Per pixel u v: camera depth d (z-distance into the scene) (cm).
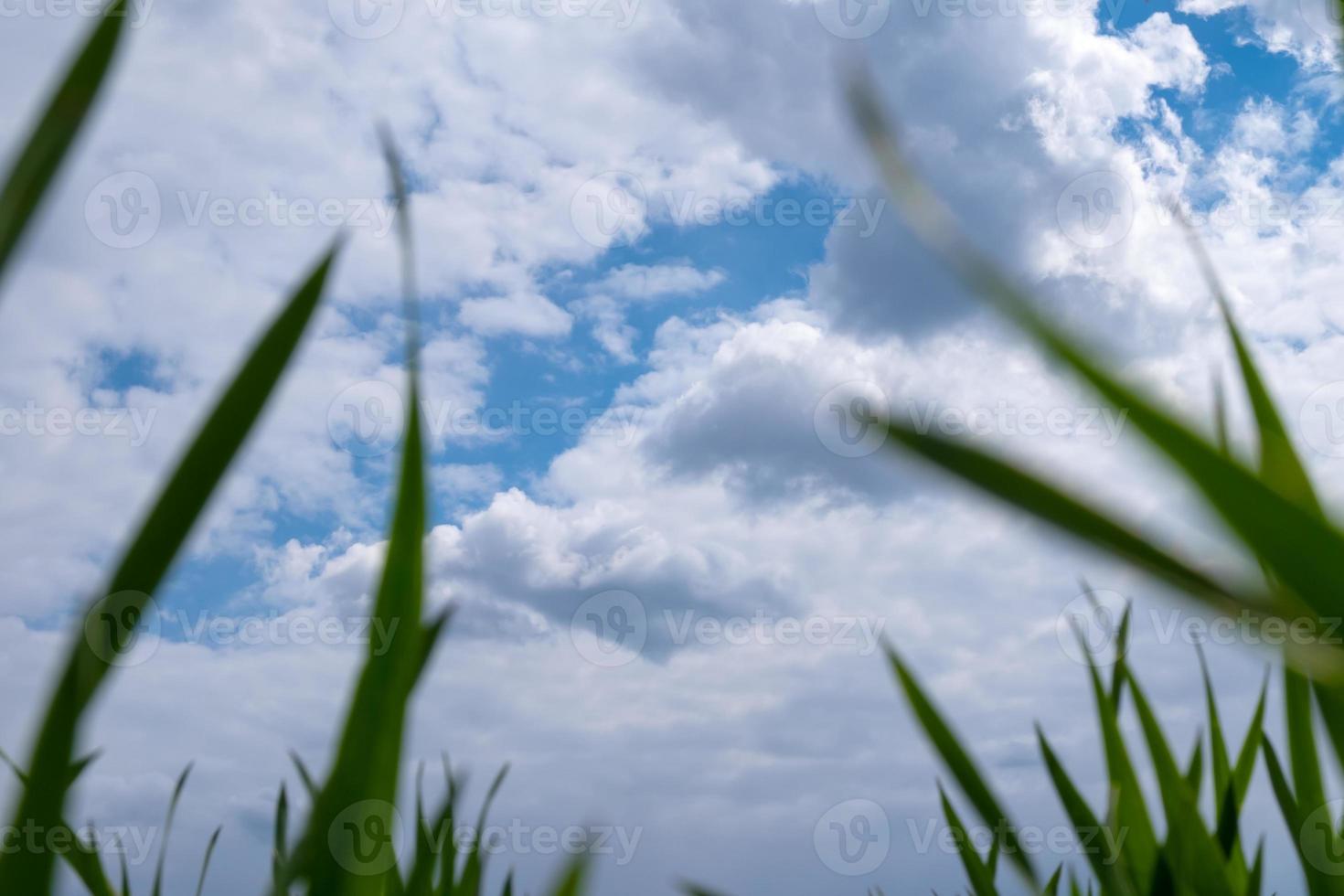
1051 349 29
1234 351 49
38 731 34
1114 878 61
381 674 40
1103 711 65
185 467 34
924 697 61
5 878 34
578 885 46
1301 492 40
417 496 40
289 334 35
